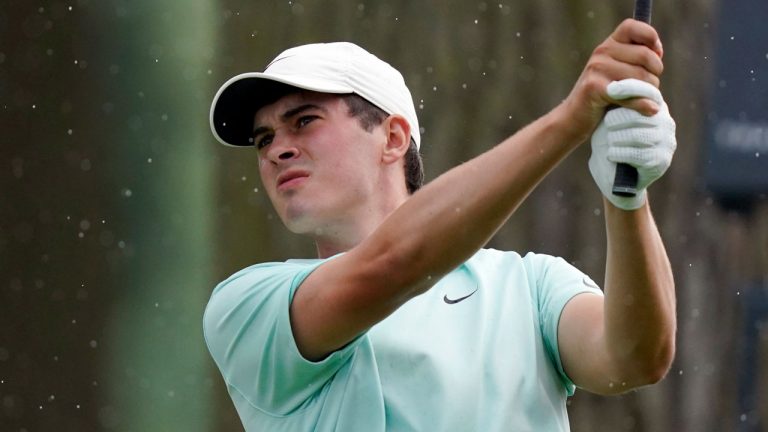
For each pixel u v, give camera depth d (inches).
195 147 1200.2
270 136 613.0
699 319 1068.5
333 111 603.8
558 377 579.5
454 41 1074.7
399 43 1079.6
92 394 1296.8
